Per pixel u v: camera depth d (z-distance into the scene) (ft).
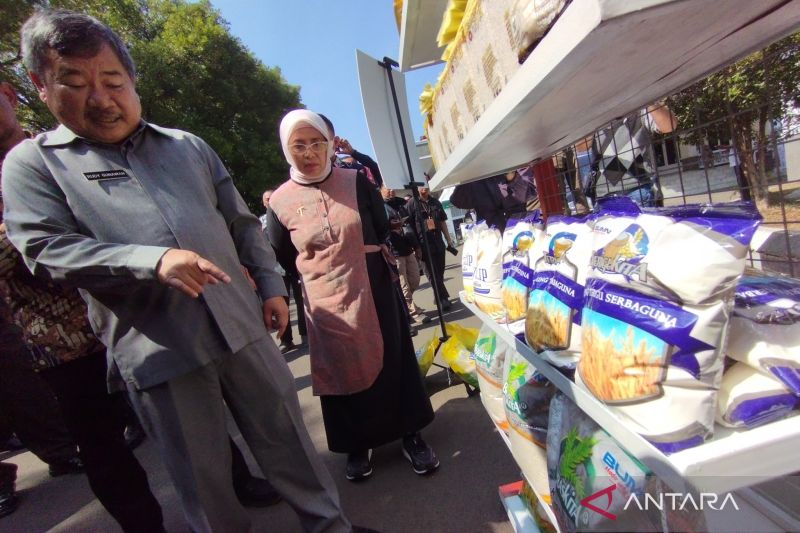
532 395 3.85
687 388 1.88
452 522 5.31
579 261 2.88
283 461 4.67
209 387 4.07
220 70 51.42
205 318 3.97
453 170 4.16
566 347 2.85
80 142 3.72
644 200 4.88
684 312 1.93
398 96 9.13
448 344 8.68
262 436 4.56
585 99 2.77
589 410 2.38
